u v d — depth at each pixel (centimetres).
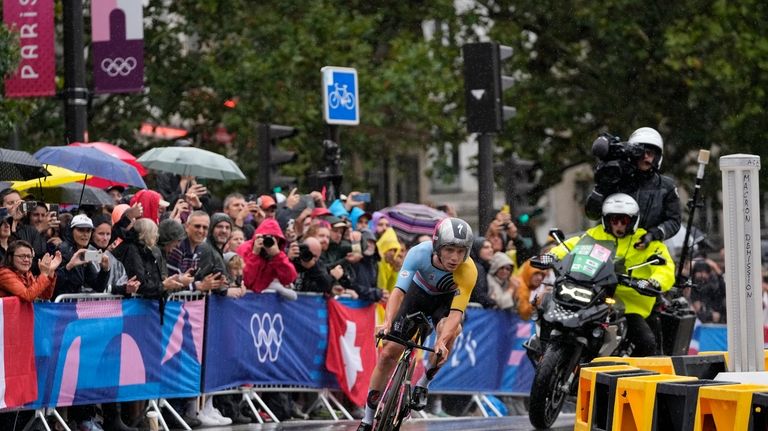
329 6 6159
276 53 5922
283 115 5925
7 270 2433
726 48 6178
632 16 6394
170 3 6175
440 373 3509
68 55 3331
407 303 2236
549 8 6619
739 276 2111
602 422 2106
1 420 2497
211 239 2967
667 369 2303
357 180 6825
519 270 3866
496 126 3566
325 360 3269
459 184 10144
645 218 2845
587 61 6694
